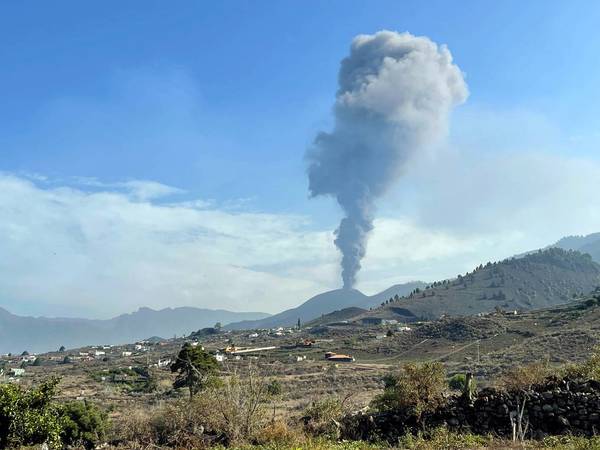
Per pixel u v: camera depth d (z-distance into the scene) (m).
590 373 18.55
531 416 17.12
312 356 125.69
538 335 91.75
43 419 17.22
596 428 16.31
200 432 18.55
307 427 18.98
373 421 18.72
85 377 93.69
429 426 17.98
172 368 41.41
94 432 26.36
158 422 20.05
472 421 17.73
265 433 17.48
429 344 116.50
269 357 113.56
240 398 19.03
